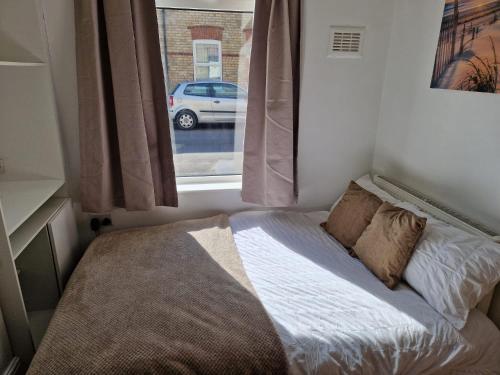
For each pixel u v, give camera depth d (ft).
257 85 7.25
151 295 5.04
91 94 6.39
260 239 6.88
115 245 6.49
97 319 4.57
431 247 5.21
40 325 6.02
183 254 6.17
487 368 4.65
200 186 8.04
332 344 4.31
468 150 5.73
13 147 6.57
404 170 7.36
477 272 4.66
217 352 4.06
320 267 5.95
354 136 8.21
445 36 6.03
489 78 5.23
